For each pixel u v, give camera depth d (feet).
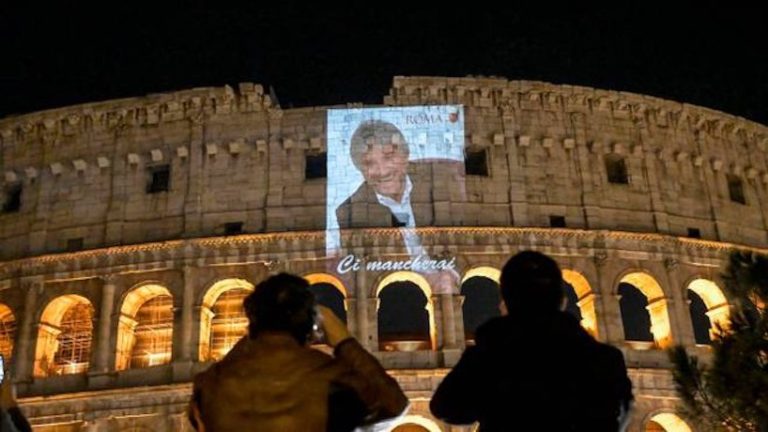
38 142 211.41
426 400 173.99
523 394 29.63
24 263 195.72
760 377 94.43
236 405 28.81
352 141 200.75
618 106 214.07
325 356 30.25
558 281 32.04
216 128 204.64
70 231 199.82
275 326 30.81
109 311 189.06
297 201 195.42
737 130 224.53
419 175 197.98
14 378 184.03
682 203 209.26
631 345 189.67
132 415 177.47
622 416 30.04
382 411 29.50
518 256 32.60
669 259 198.18
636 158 209.97
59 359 195.83
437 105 204.03
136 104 208.03
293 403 28.60
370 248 189.67
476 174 201.26
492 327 31.60
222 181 199.00
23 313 191.83
